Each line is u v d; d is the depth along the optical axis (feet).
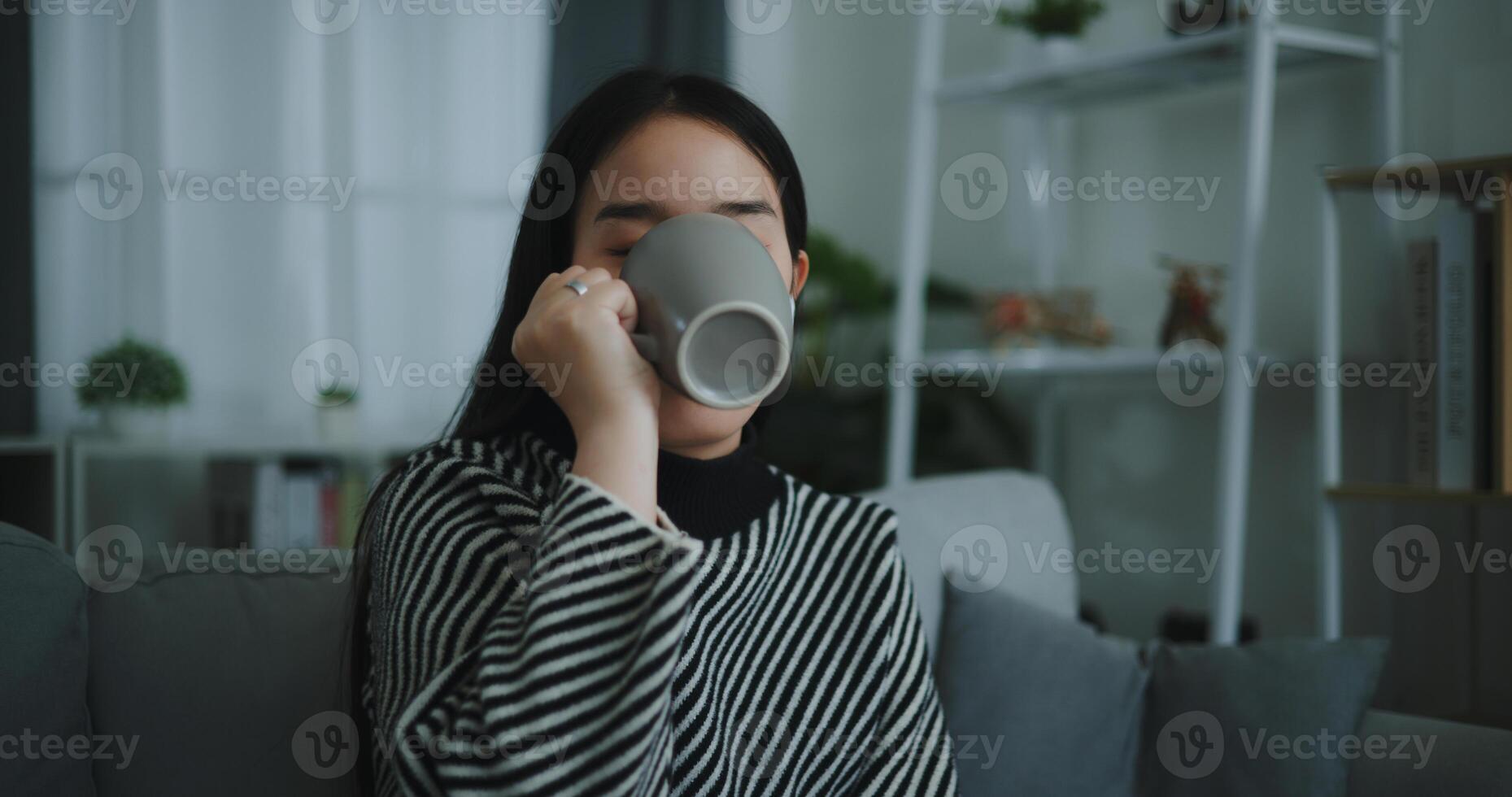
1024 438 8.13
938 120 8.71
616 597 1.84
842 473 8.58
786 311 1.87
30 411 7.36
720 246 1.86
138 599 2.75
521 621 1.88
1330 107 6.00
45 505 6.74
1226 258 6.58
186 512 8.54
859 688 2.66
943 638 4.00
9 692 2.35
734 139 2.29
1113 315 7.29
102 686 2.64
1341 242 5.90
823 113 10.00
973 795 3.69
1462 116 5.34
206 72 8.31
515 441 2.36
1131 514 7.32
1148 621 7.19
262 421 8.48
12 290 7.30
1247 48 5.05
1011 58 8.05
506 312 2.41
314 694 2.71
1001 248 8.12
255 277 8.46
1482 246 4.49
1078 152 7.49
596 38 8.79
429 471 2.19
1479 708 5.31
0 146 7.29
